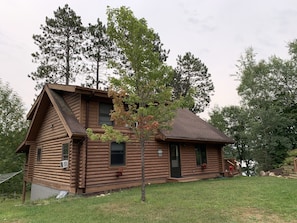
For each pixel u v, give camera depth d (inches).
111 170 457.1
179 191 375.9
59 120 498.3
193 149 641.6
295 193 324.8
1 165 778.2
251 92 895.1
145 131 310.0
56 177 476.4
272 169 792.9
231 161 769.6
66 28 946.7
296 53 940.0
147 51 313.1
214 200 300.2
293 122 842.8
